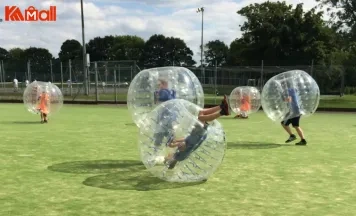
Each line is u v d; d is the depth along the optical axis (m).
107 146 9.10
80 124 13.66
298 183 5.91
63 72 27.08
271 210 4.68
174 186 5.69
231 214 4.54
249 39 50.94
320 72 23.47
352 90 24.39
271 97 9.83
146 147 5.62
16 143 9.47
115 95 24.23
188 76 9.39
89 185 5.73
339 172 6.63
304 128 12.96
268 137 10.81
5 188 5.56
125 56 98.62
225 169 6.78
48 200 5.03
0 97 27.05
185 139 5.52
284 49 46.34
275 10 49.19
